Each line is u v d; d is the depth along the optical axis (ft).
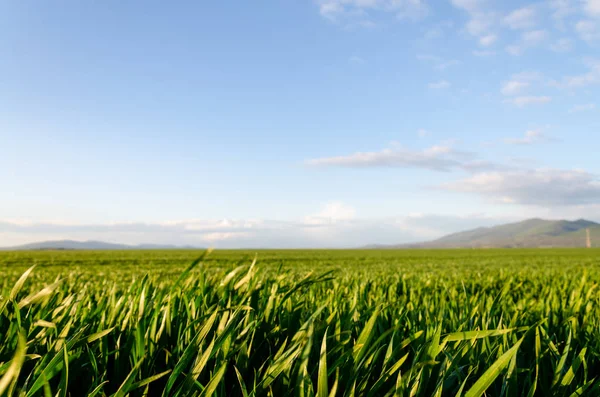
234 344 6.77
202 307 8.61
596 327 10.03
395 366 5.59
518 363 7.27
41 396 5.31
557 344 7.98
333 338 7.36
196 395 5.30
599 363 8.20
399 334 8.21
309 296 13.39
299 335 6.29
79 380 6.52
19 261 127.24
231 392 6.21
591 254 230.27
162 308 8.34
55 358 4.92
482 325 9.54
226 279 9.00
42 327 7.24
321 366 4.89
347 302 12.38
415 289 22.82
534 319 11.45
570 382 6.01
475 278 35.06
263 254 230.27
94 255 196.34
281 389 5.82
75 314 8.38
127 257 166.30
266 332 7.80
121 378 6.32
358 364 5.73
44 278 42.60
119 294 12.45
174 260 136.56
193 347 5.79
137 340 6.24
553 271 50.62
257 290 8.68
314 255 216.74
